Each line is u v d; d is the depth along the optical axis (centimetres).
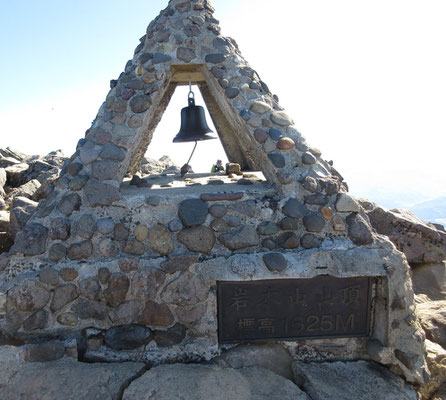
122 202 263
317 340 263
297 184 270
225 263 251
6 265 261
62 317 251
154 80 288
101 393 215
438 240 455
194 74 351
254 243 259
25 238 259
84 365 238
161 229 260
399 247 457
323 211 264
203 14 311
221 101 312
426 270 452
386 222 464
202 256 257
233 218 263
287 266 250
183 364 246
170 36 299
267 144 279
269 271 249
